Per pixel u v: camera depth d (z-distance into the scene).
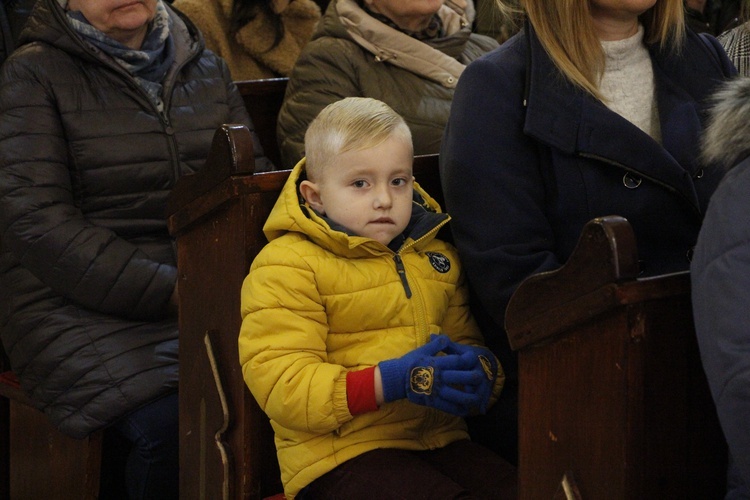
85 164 3.36
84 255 3.21
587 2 2.53
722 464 1.93
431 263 2.57
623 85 2.67
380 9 3.73
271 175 2.54
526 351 2.06
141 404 3.19
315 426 2.31
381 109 2.48
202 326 2.74
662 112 2.64
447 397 2.30
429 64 3.70
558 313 1.93
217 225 2.62
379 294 2.43
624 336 1.79
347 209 2.43
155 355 3.25
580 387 1.92
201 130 3.59
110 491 3.67
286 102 3.76
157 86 3.53
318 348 2.37
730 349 1.59
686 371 1.85
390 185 2.44
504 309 2.47
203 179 2.60
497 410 2.67
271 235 2.48
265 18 4.52
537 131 2.48
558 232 2.53
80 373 3.21
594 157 2.47
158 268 3.30
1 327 3.46
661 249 2.55
